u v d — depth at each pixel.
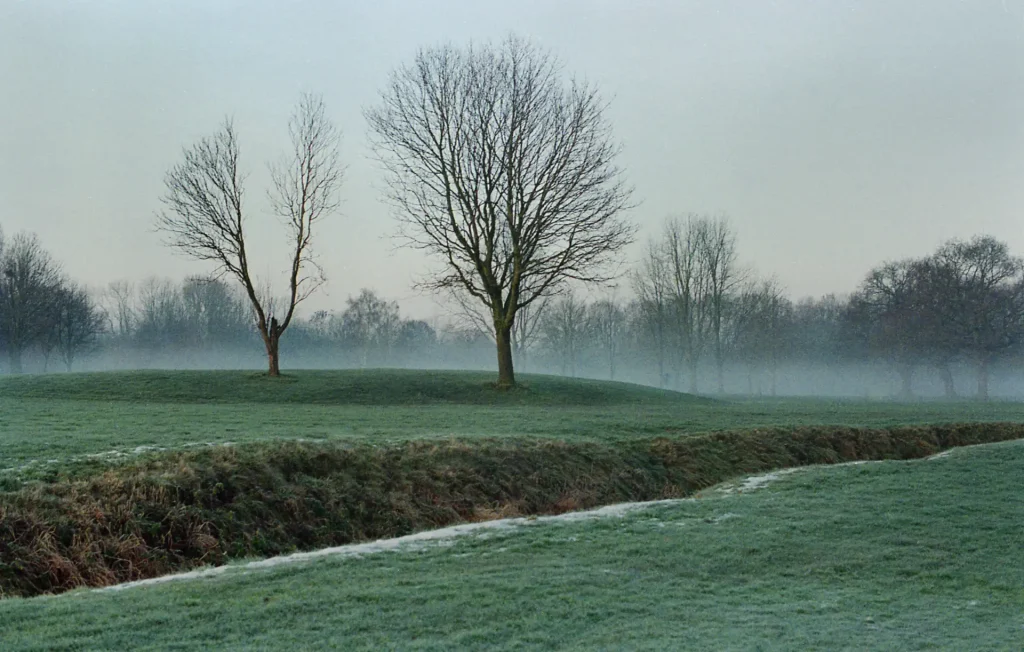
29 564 14.43
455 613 10.01
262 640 8.84
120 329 138.25
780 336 106.81
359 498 20.19
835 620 10.18
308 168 51.47
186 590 11.16
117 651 8.41
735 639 9.13
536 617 9.91
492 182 51.16
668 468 27.27
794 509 18.33
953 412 47.44
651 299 100.69
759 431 32.31
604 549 14.25
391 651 8.52
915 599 11.42
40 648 8.43
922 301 87.50
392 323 143.62
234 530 17.45
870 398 88.31
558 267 50.62
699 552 14.05
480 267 51.59
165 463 18.81
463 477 22.55
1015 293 83.06
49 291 88.56
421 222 52.03
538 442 26.17
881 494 20.39
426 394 48.44
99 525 15.84
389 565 12.94
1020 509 18.31
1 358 95.62
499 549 14.27
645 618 10.05
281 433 25.03
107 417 29.31
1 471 17.39
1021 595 11.71
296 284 51.53
